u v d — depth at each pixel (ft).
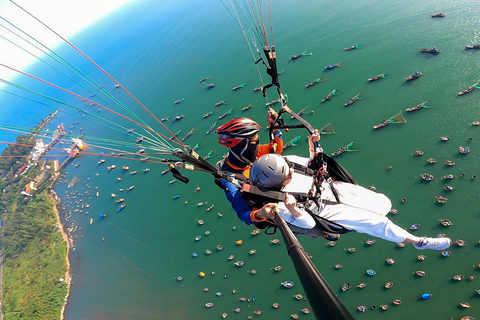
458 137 146.61
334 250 134.62
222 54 333.21
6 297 201.77
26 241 237.25
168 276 167.02
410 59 195.62
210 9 460.96
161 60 396.78
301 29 287.89
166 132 270.87
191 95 295.89
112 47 526.98
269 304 132.57
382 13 248.32
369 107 183.21
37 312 181.47
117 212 221.05
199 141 241.14
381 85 192.44
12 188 307.58
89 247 209.05
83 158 291.79
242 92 261.65
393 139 162.91
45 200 271.08
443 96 165.68
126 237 201.87
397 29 224.33
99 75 449.48
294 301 129.49
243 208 15.46
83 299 179.52
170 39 437.17
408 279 116.67
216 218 179.93
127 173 247.70
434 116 159.94
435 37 199.21
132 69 418.10
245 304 137.18
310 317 122.72
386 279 119.75
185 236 180.75
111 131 314.76
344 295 122.21
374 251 128.16
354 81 205.05
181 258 171.32
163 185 219.20
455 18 203.21
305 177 16.70
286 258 143.74
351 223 16.24
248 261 151.33
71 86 453.17
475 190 128.26
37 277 207.41
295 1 344.49
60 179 287.07
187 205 197.47
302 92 219.20
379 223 16.08
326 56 239.09
